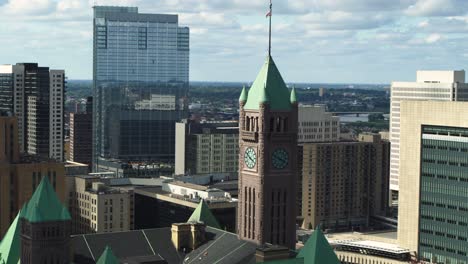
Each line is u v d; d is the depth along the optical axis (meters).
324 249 197.25
